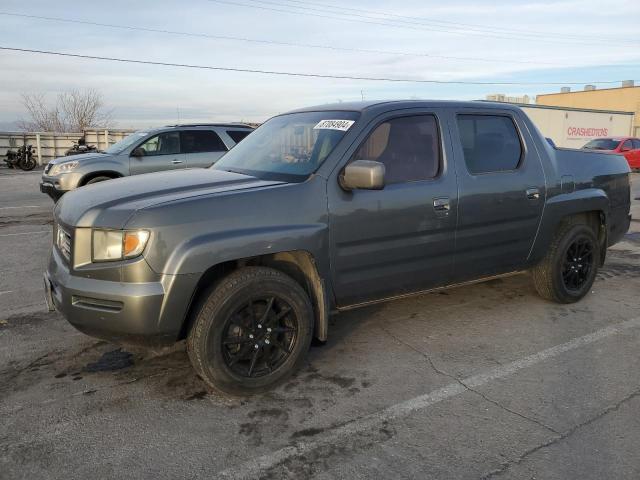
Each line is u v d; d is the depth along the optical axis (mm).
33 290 5746
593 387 3582
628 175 5820
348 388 3584
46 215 10961
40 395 3484
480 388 3572
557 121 32844
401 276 4031
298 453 2869
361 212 3725
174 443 2961
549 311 5055
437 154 4188
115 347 4227
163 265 3100
